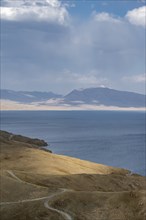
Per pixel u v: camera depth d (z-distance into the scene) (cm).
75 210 5216
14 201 5988
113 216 5031
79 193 5622
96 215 5088
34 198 5984
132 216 4972
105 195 5512
